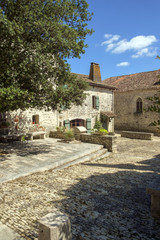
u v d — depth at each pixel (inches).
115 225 110.8
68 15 324.2
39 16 280.4
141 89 815.7
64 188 175.0
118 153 424.5
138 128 858.1
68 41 291.1
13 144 413.7
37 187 177.6
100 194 160.6
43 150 357.4
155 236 99.7
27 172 224.4
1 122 431.8
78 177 215.2
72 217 119.4
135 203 143.4
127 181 197.3
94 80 714.2
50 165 259.3
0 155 309.3
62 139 485.1
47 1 291.7
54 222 83.7
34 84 296.0
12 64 279.6
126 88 893.2
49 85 319.9
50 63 303.9
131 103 879.7
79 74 751.1
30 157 300.7
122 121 925.2
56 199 148.2
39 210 128.3
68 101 336.8
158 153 432.1
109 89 782.5
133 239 96.7
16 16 280.5
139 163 315.6
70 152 343.0
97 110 716.0
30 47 271.4
